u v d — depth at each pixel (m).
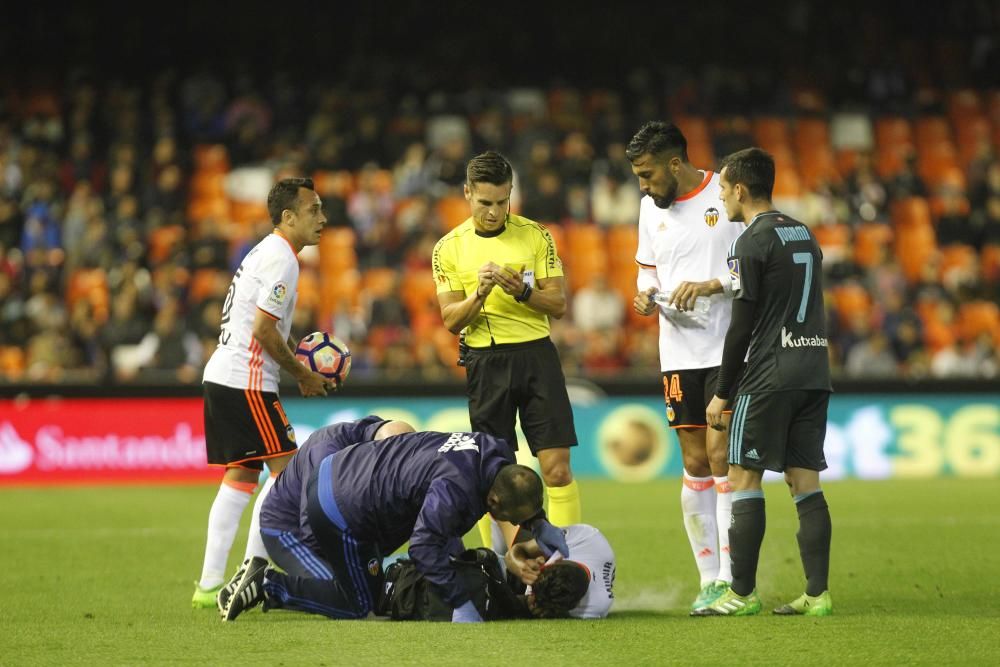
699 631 19.41
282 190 23.98
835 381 51.09
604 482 49.22
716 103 79.00
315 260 65.56
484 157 23.30
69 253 64.56
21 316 58.97
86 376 53.62
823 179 72.25
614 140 75.62
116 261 64.12
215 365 24.03
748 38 83.12
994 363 59.59
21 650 18.41
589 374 51.00
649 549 31.28
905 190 74.38
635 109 80.00
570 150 72.12
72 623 20.95
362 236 67.06
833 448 50.75
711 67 82.31
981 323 65.62
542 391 24.09
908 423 51.19
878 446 51.06
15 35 78.25
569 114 77.19
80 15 79.12
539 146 71.00
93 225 64.94
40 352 55.44
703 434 23.70
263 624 20.61
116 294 59.38
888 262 65.44
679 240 23.72
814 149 78.81
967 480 49.31
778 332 21.17
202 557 30.17
